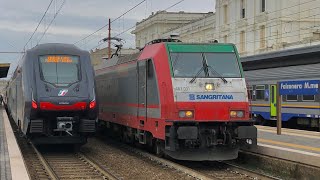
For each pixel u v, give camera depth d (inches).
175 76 462.9
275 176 432.1
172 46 484.4
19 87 636.7
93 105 557.3
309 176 393.1
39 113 539.2
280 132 602.2
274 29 1494.8
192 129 442.9
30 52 568.7
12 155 438.6
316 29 1487.5
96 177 413.1
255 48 1589.6
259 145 476.7
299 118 868.0
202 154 463.8
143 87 533.6
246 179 408.8
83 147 655.8
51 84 546.9
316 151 424.2
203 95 458.3
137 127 560.7
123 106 632.4
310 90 812.6
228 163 504.4
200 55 482.3
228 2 1753.2
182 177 417.4
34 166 474.6
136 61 565.9
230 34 1733.5
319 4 1517.0
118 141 727.7
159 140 511.8
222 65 482.0
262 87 959.0
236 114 463.8
